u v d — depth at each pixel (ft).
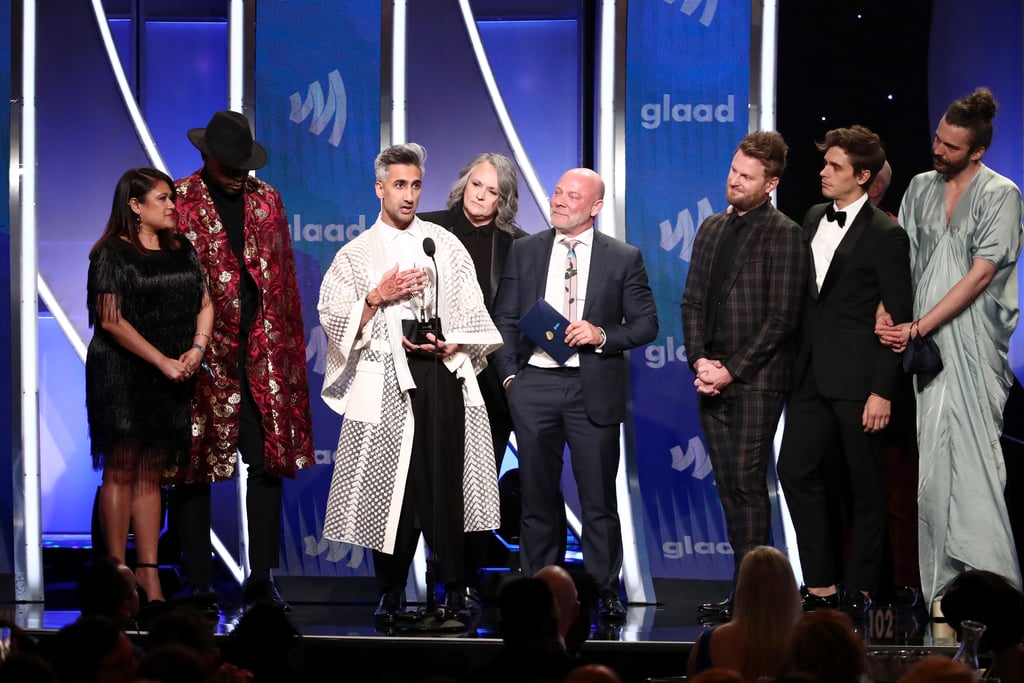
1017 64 61.87
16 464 59.62
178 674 26.58
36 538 59.67
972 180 53.78
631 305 53.98
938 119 62.13
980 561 52.75
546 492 54.08
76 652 30.32
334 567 60.13
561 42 67.77
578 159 67.72
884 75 62.08
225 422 52.24
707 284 53.47
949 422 53.57
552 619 32.78
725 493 52.95
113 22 67.97
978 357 53.57
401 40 61.11
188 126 68.03
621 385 53.88
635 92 60.75
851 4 61.82
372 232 51.52
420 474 50.01
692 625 52.03
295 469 52.85
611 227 60.49
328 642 47.01
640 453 60.23
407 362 50.11
